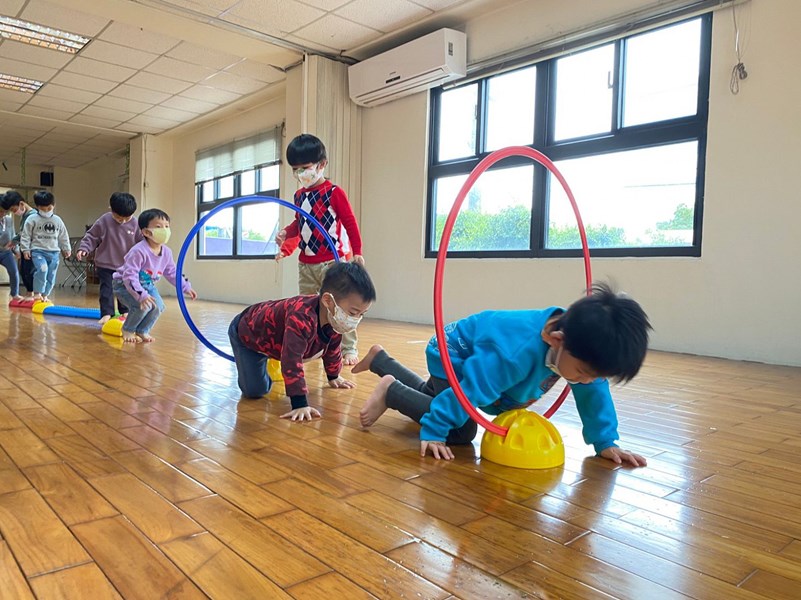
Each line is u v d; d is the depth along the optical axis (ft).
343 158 18.76
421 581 2.63
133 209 13.30
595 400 4.64
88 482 3.78
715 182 11.35
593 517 3.44
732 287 11.14
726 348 11.20
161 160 29.71
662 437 5.38
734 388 8.02
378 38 17.08
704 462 4.61
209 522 3.20
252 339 6.18
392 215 18.26
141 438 4.82
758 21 10.82
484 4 14.98
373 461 4.39
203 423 5.36
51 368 8.05
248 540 2.99
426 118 17.19
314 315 5.71
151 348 10.32
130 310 11.06
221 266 26.66
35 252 17.15
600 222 13.43
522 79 15.03
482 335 4.56
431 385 5.48
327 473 4.09
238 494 3.63
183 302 7.08
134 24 16.24
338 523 3.24
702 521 3.43
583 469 4.36
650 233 12.55
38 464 4.12
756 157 10.84
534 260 14.43
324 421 5.56
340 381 7.19
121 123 27.20
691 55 11.86
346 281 5.32
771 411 6.60
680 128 11.92
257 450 4.58
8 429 5.01
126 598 2.42
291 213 21.22
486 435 4.60
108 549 2.85
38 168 37.68
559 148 14.05
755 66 10.85
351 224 9.20
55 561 2.72
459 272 16.21
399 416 5.86
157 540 2.96
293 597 2.46
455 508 3.52
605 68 13.26
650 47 12.48
